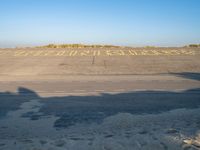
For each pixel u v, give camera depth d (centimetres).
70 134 770
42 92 1535
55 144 679
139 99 1282
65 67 3080
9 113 1045
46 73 2686
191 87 1667
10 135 777
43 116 991
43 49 5722
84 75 2491
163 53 4503
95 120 922
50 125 876
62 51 5078
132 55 4234
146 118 923
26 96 1412
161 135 721
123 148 637
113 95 1404
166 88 1631
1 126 871
